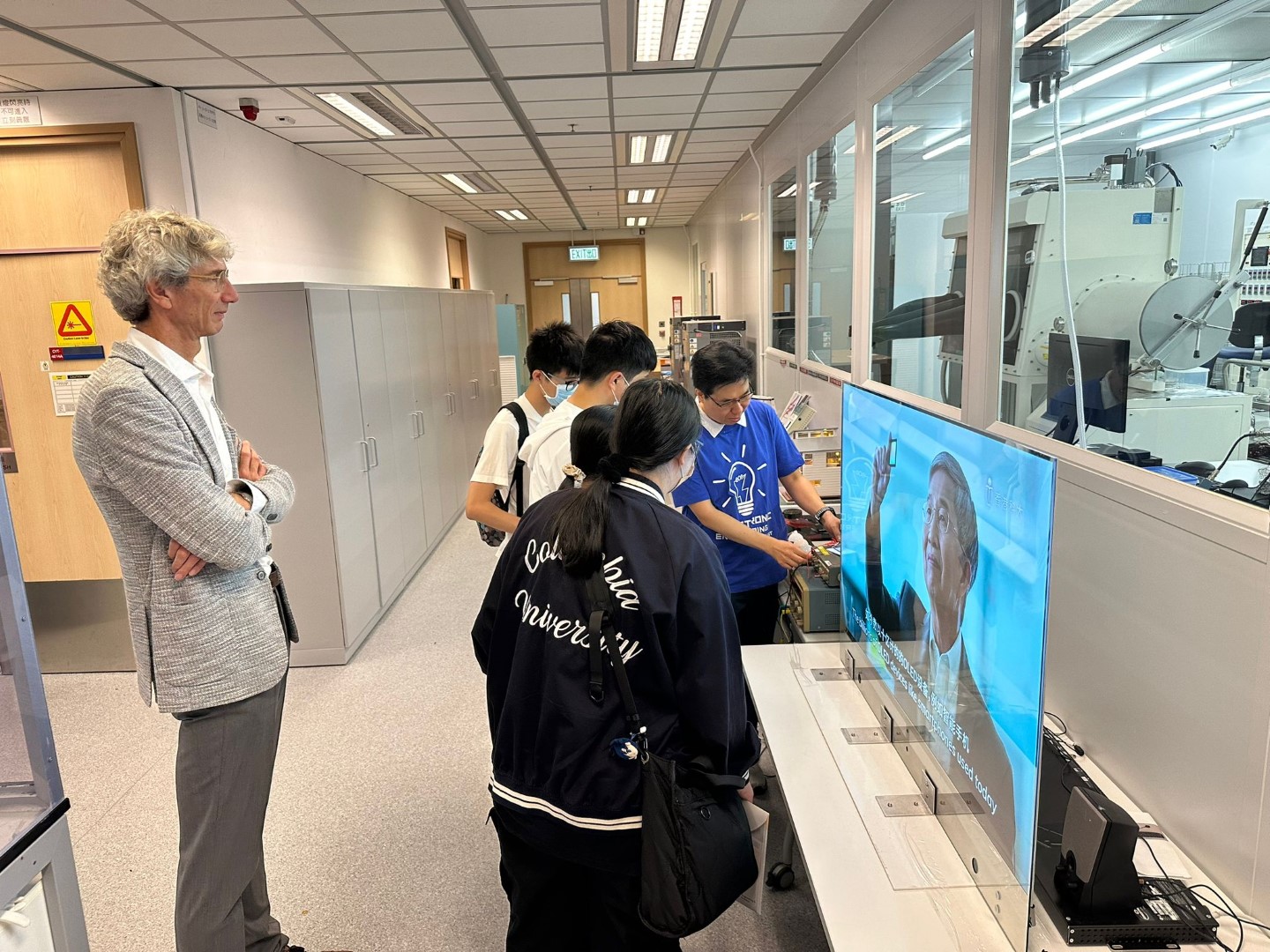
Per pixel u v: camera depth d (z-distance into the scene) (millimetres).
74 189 3551
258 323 3295
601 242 12883
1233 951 1125
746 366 2061
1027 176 2209
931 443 1313
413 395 4840
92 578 3602
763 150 5707
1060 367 1972
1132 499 1511
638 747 1198
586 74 3756
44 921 1201
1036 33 2027
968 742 1185
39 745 1180
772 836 2242
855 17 3115
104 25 2744
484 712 3074
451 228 10008
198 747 1482
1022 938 1024
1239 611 1225
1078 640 1734
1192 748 1350
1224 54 2393
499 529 2445
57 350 3562
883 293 3367
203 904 1508
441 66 3453
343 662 3559
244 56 3148
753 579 2203
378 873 2156
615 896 1300
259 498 1553
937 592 1306
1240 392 1939
